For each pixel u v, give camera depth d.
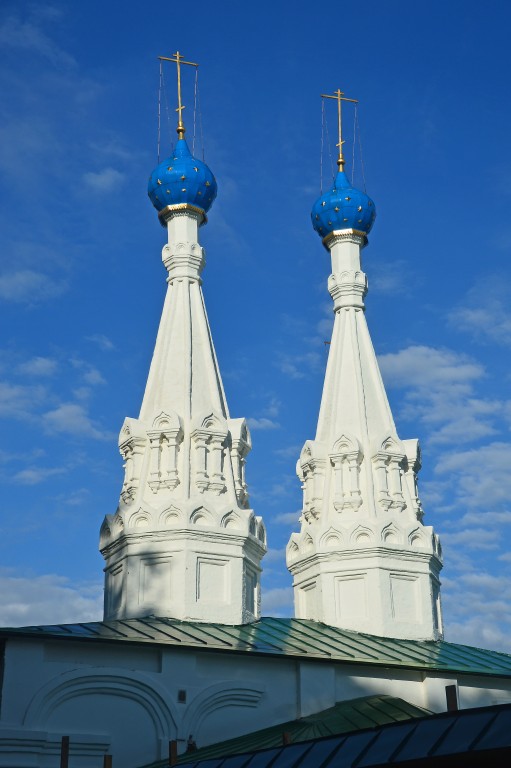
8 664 38.09
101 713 39.12
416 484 54.78
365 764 25.02
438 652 47.72
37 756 37.44
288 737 30.14
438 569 53.22
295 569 53.62
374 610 50.00
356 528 51.47
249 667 42.12
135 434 50.88
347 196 58.66
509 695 45.12
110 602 48.88
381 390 56.06
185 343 52.94
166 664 40.56
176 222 56.03
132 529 48.25
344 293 58.06
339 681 43.16
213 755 36.81
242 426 52.66
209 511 48.62
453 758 23.33
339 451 53.69
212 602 47.41
